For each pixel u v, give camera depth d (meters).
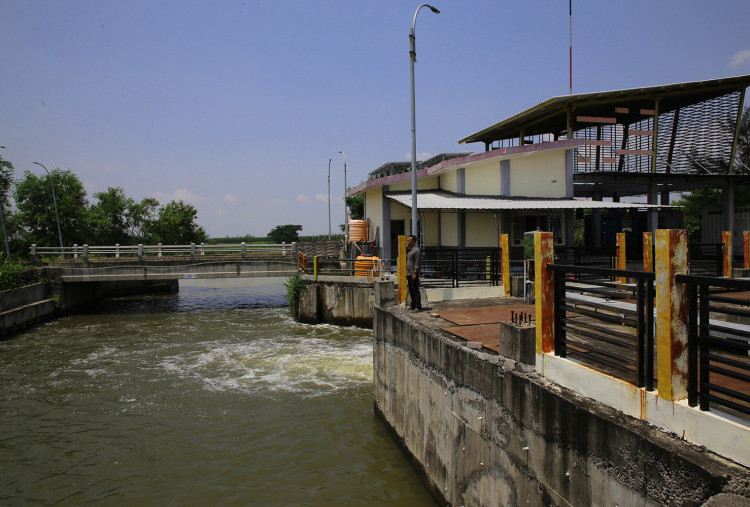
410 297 10.41
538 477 4.89
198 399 12.34
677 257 3.77
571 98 20.70
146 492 8.11
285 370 14.63
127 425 10.84
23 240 39.00
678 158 23.97
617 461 3.89
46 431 10.62
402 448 8.96
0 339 20.11
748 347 3.19
